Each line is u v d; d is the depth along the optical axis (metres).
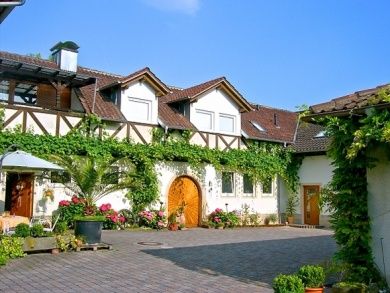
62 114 17.61
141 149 19.34
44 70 16.72
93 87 20.83
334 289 6.31
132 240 14.39
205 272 8.99
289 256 11.38
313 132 25.98
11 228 12.38
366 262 6.91
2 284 7.64
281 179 25.39
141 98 20.25
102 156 18.19
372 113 6.46
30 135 16.53
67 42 20.94
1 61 15.64
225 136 22.89
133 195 19.27
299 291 5.81
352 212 7.02
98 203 18.34
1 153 15.61
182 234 17.17
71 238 11.56
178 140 21.02
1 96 17.23
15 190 17.17
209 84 22.52
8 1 8.30
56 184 17.44
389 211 6.82
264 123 26.91
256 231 19.66
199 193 21.78
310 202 24.53
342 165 7.13
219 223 21.09
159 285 7.71
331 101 7.37
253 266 9.78
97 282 7.90
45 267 9.27
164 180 20.42
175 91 26.00
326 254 11.77
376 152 7.02
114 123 19.16
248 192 23.88
